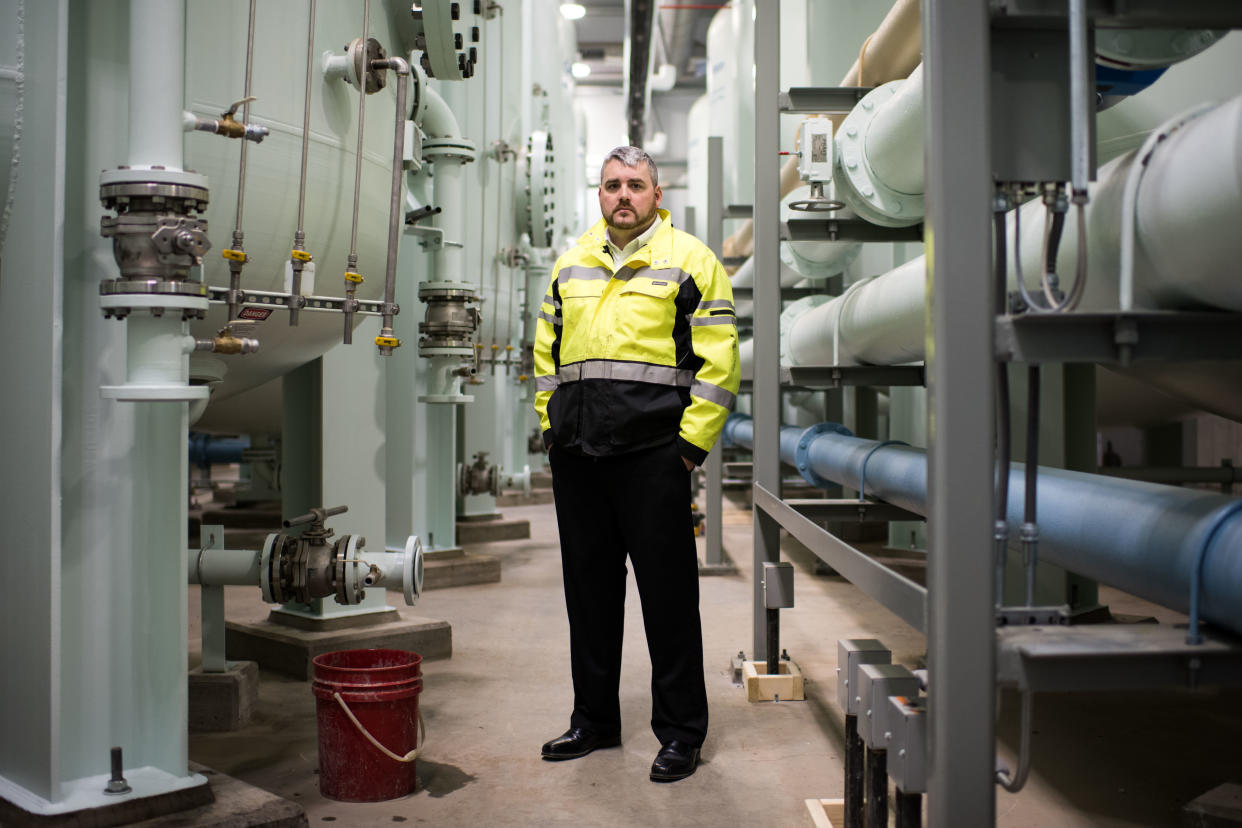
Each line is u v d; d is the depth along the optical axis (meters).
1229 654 1.09
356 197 1.94
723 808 1.89
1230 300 1.13
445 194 3.14
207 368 2.03
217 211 1.81
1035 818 1.80
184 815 1.62
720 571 4.65
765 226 2.70
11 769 1.67
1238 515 1.13
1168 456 5.82
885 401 5.95
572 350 2.13
